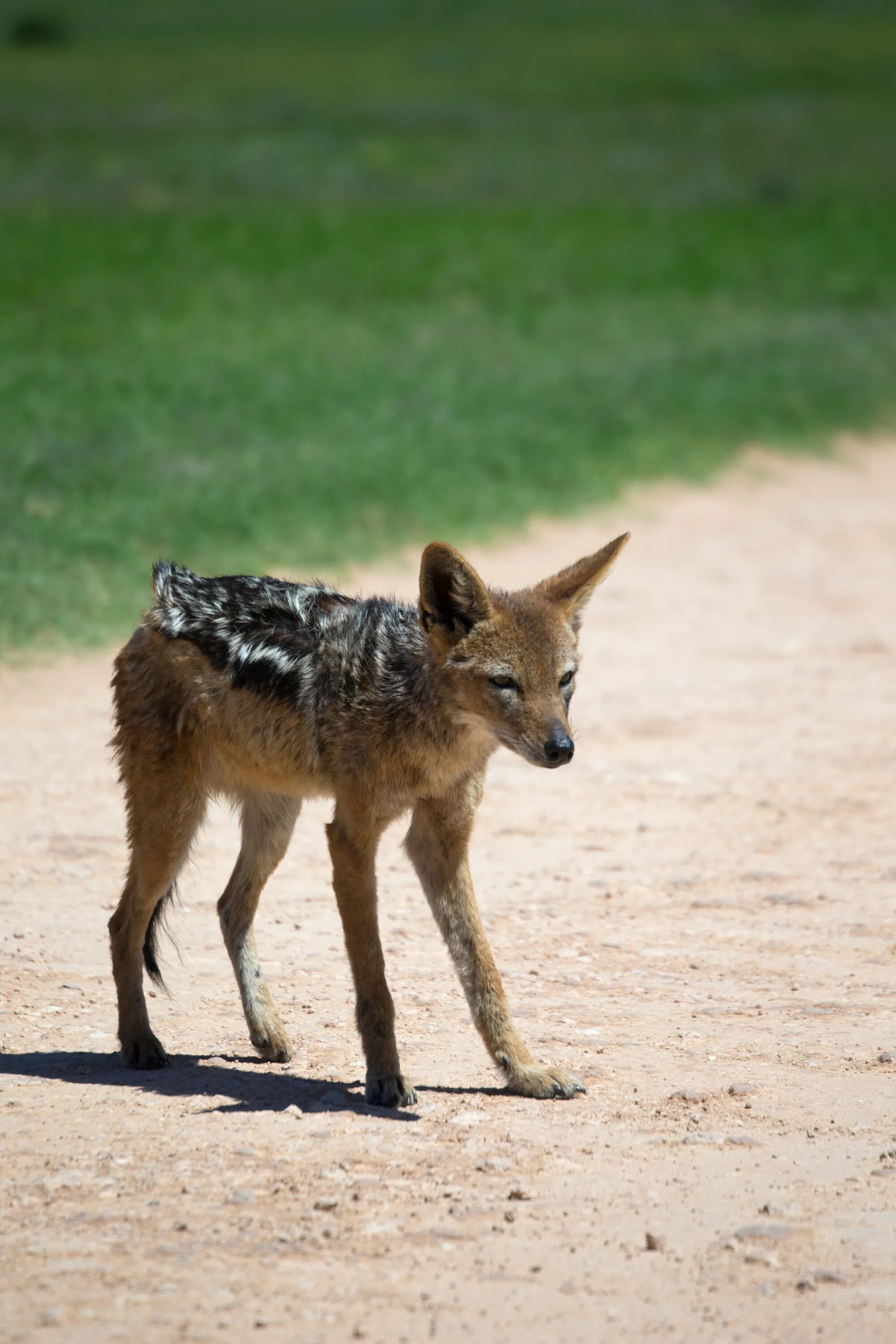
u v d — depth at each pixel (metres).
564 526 23.80
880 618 19.78
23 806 12.13
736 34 120.06
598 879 11.17
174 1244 5.79
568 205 56.41
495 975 7.82
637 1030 8.49
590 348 35.38
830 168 70.25
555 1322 5.27
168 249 40.91
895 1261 5.74
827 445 31.20
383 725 7.73
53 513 20.00
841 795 13.06
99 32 120.69
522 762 14.26
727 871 11.35
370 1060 7.52
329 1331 5.16
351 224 47.22
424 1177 6.47
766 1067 7.93
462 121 77.31
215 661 8.17
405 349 33.41
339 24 128.12
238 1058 8.14
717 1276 5.61
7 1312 5.24
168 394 26.98
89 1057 8.05
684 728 15.09
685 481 27.48
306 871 11.35
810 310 42.06
